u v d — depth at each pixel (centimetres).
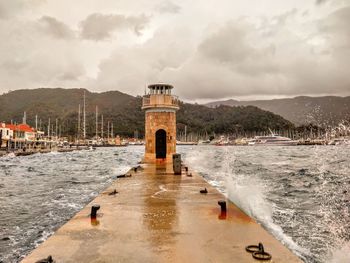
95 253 541
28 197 1975
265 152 11894
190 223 736
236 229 685
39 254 535
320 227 1202
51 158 7019
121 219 773
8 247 1018
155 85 2817
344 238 1061
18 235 1146
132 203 969
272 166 5012
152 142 2844
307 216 1401
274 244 583
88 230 679
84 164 5075
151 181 1484
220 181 2394
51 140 14025
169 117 2852
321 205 1706
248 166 4984
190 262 499
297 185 2641
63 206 1655
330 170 4228
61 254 536
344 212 1511
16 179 3041
